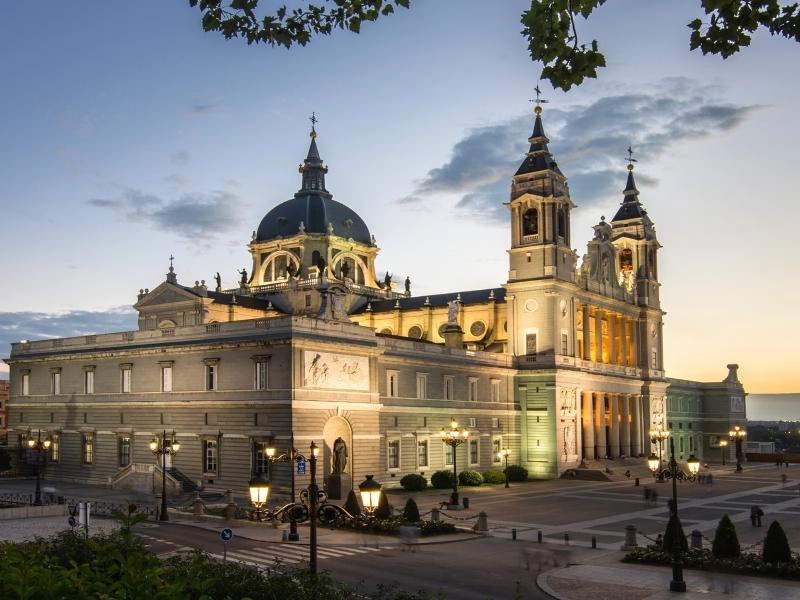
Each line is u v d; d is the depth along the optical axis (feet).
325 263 452.35
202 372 288.10
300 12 57.67
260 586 76.48
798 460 565.53
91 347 327.26
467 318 433.48
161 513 219.20
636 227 492.54
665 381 493.36
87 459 324.60
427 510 252.83
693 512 252.01
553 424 385.50
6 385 525.75
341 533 199.00
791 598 131.75
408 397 330.54
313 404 268.62
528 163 409.08
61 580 50.03
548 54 53.01
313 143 491.72
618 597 132.77
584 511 253.65
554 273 393.50
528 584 143.74
